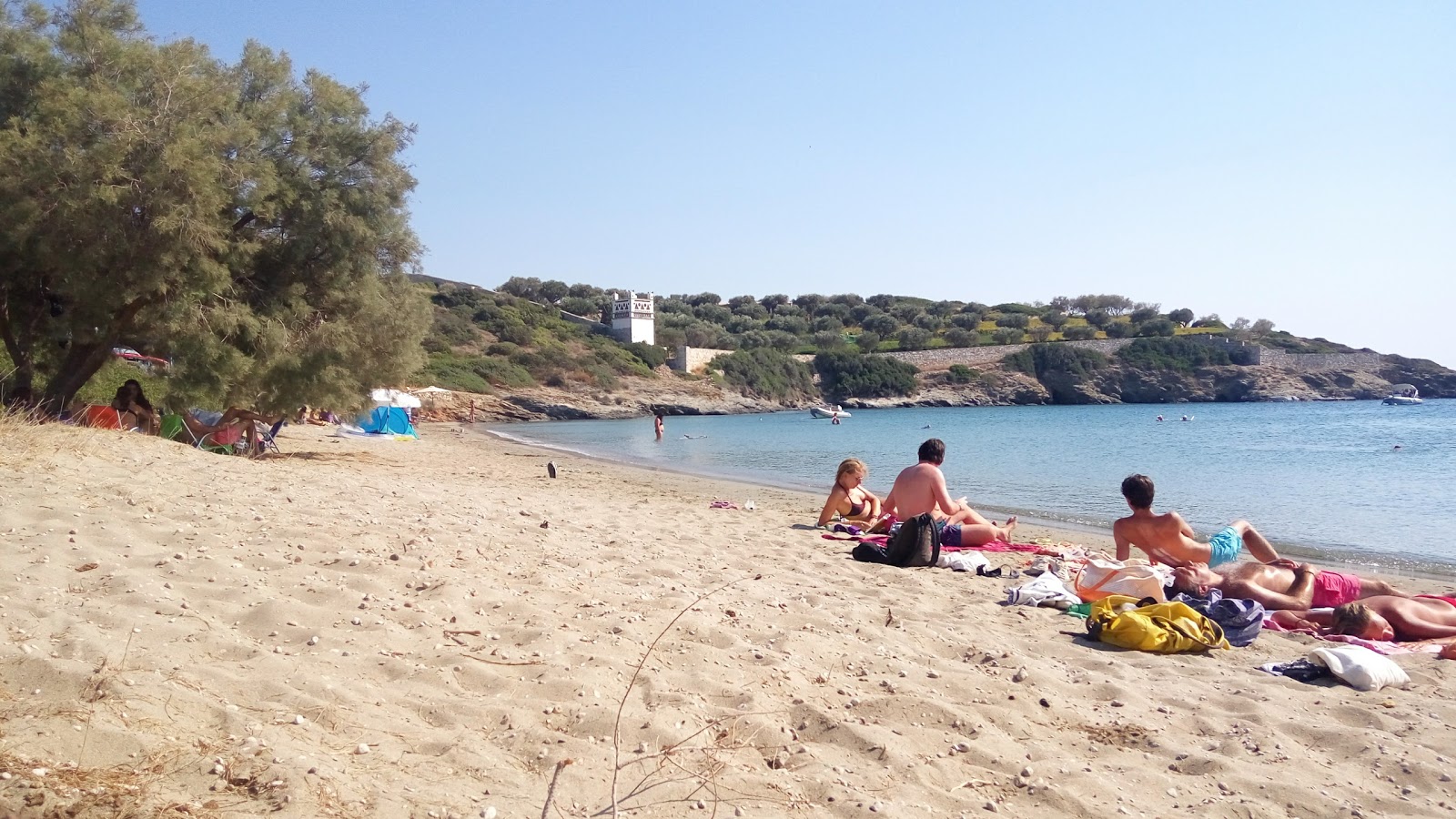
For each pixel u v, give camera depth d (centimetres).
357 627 489
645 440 4494
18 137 1338
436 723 381
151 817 270
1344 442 4162
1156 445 3988
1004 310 15638
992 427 6081
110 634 429
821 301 16175
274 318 1666
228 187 1528
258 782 300
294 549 637
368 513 807
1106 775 389
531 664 455
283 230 1730
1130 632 610
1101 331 12975
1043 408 10338
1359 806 371
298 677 405
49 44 1492
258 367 1639
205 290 1509
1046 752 409
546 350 8969
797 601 667
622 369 9381
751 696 435
